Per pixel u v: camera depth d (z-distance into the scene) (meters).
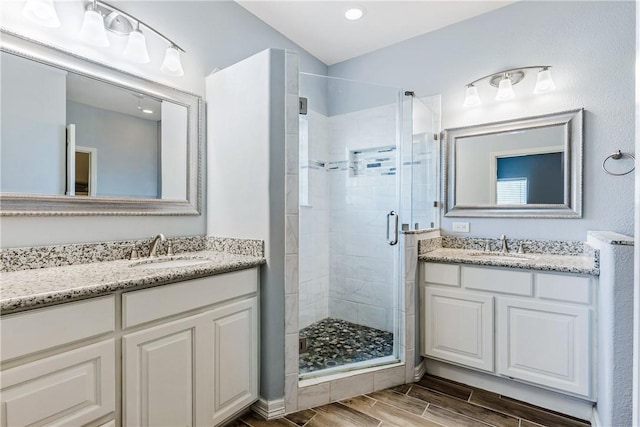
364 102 2.59
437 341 2.14
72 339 1.00
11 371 0.88
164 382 1.26
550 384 1.74
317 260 2.65
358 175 2.61
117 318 1.13
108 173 1.59
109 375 1.10
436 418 1.70
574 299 1.68
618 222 1.97
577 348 1.67
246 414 1.71
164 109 1.83
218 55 2.15
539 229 2.24
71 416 1.00
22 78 1.32
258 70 1.73
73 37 1.47
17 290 0.98
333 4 2.33
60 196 1.42
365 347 2.27
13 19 1.30
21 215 1.30
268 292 1.69
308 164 2.57
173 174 1.87
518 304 1.84
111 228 1.61
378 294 2.45
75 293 1.00
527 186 2.28
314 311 2.60
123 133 1.65
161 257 1.71
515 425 1.64
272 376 1.69
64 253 1.43
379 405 1.82
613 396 1.39
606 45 2.02
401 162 2.40
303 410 1.76
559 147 2.16
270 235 1.68
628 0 1.96
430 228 2.50
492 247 2.39
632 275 1.37
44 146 1.38
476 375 2.04
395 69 2.89
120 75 1.64
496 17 2.40
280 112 1.70
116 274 1.24
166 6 1.86
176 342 1.31
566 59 2.14
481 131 2.47
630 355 1.36
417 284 2.19
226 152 1.91
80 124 1.50
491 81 2.40
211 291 1.45
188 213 1.92
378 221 2.48
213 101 1.99
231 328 1.54
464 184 2.54
